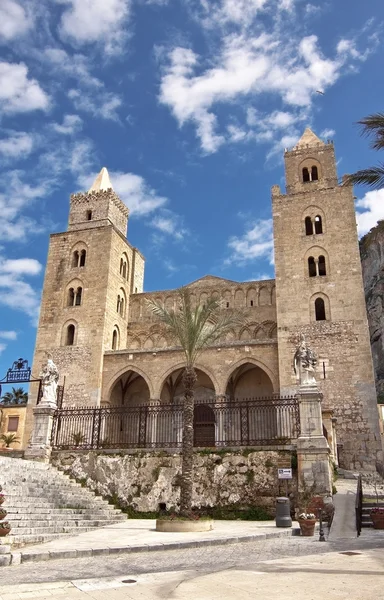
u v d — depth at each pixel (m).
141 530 19.08
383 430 40.97
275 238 46.06
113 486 24.94
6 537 14.34
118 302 49.69
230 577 9.92
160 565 12.09
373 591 8.38
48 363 29.59
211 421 43.47
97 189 55.34
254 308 48.59
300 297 43.03
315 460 22.45
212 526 19.39
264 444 24.84
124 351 44.12
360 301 41.44
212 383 43.81
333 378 39.72
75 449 26.81
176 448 25.06
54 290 48.47
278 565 11.27
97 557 13.57
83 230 50.25
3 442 44.81
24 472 23.03
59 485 24.12
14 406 47.03
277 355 41.16
